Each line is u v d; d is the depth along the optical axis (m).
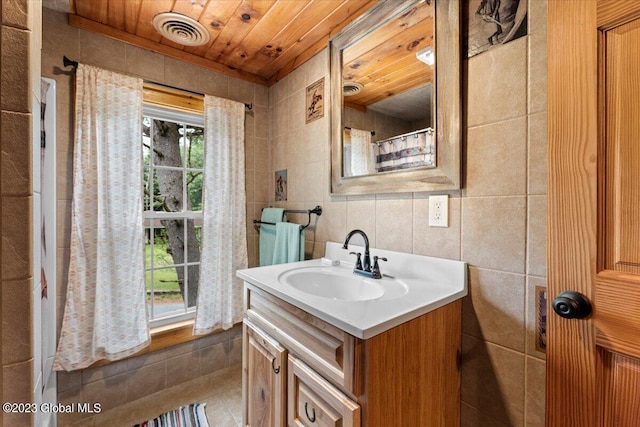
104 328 1.58
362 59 1.45
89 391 1.58
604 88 0.67
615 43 0.66
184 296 2.02
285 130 2.06
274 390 1.10
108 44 1.63
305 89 1.88
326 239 1.71
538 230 0.90
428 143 1.18
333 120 1.61
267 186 2.25
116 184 1.61
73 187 1.50
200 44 1.78
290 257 1.75
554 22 0.75
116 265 1.60
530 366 0.92
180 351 1.88
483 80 1.02
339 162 1.58
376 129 1.39
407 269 1.24
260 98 2.22
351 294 1.25
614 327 0.66
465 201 1.08
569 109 0.73
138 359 1.74
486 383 1.02
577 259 0.72
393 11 1.29
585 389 0.71
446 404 1.01
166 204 2.00
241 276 1.32
